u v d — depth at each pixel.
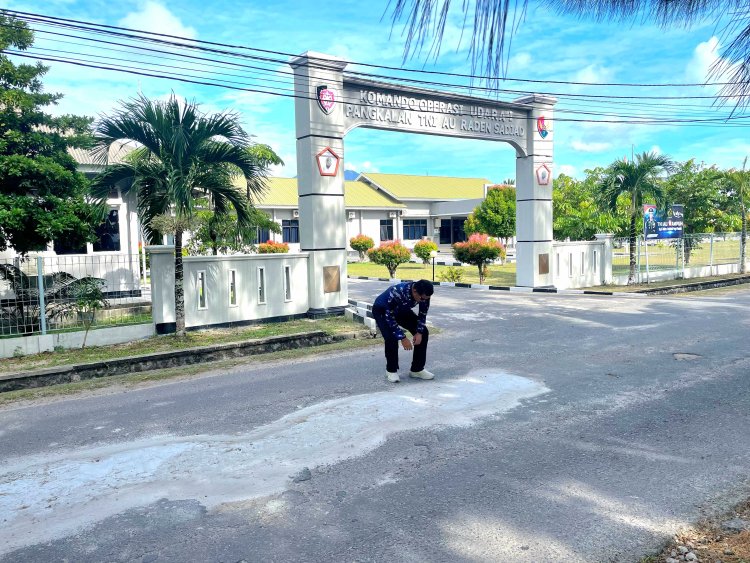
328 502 4.03
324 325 11.27
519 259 17.86
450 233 43.53
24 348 9.02
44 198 9.83
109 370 8.27
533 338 10.06
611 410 5.95
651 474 4.39
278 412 6.12
